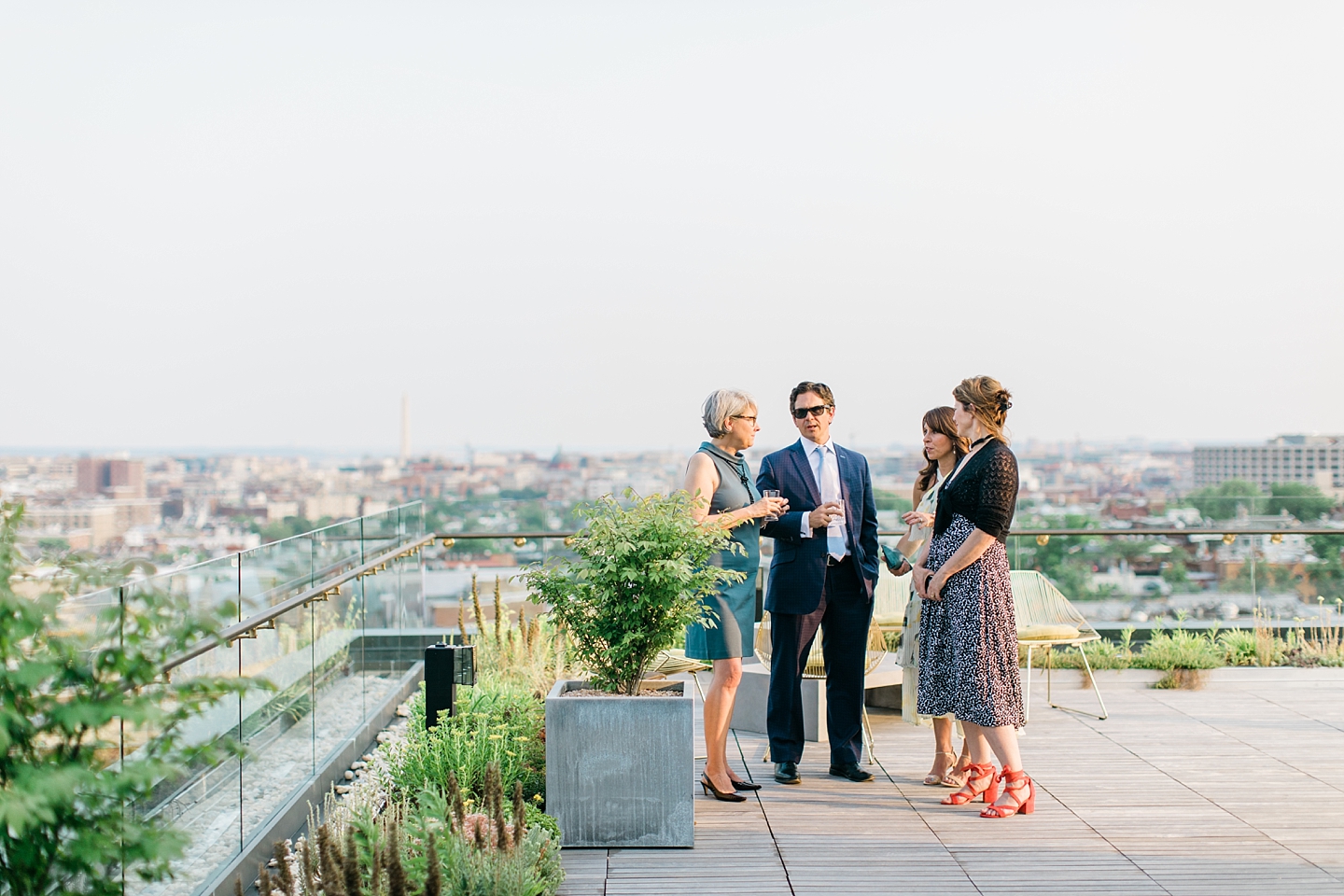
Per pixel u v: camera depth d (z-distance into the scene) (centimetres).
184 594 280
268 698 371
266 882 251
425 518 691
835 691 446
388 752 444
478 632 654
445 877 287
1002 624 390
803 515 427
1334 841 365
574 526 689
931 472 461
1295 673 675
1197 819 390
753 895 317
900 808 404
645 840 359
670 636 374
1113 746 498
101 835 206
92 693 212
